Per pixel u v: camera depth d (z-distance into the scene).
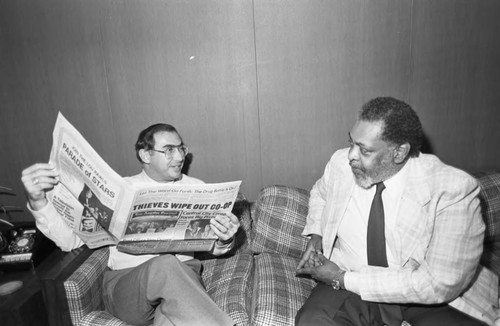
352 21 1.69
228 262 1.64
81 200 1.24
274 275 1.48
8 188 1.76
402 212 1.17
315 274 1.30
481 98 1.82
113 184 1.18
